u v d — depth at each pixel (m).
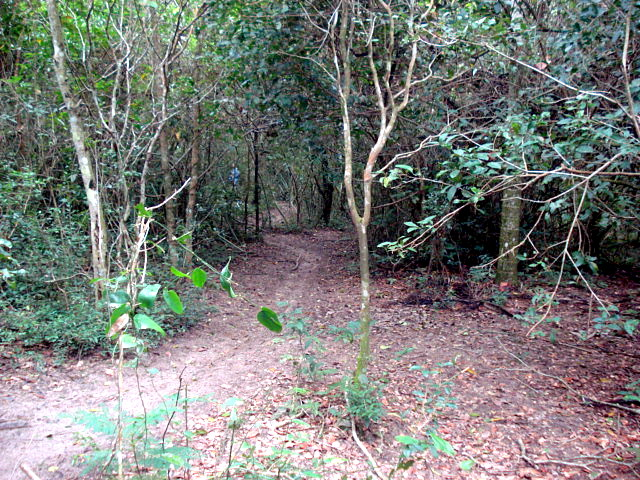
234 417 2.62
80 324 5.49
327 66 7.93
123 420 2.80
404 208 11.09
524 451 3.68
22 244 6.52
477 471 3.42
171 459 2.47
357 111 8.72
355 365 5.50
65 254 6.45
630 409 4.14
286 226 21.84
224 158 15.21
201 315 7.27
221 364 5.57
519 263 9.98
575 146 3.66
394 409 4.35
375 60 7.76
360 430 3.87
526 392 4.71
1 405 4.10
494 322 7.04
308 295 9.63
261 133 14.54
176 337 6.42
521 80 7.02
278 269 12.47
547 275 8.20
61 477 3.00
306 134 9.66
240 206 16.42
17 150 7.71
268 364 5.53
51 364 5.05
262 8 7.52
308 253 15.44
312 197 24.20
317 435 3.79
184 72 9.78
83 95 6.50
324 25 7.41
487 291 8.55
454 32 5.61
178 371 5.28
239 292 9.48
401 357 5.77
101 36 7.62
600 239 9.90
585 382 4.86
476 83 8.41
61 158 8.30
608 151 4.17
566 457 3.59
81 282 6.45
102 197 6.68
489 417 4.25
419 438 3.83
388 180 3.60
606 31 4.99
